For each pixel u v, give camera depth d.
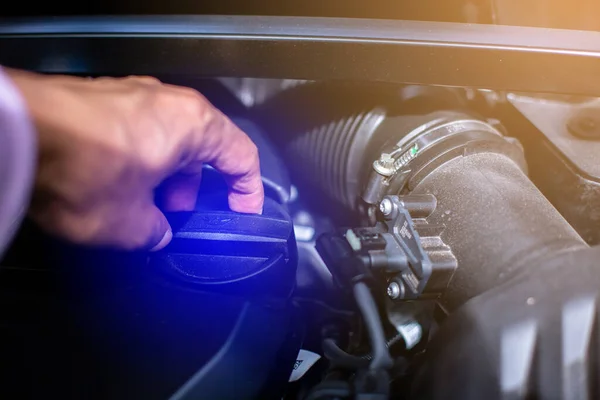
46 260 0.60
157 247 0.56
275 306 0.62
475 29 0.62
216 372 0.55
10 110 0.32
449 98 0.74
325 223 0.85
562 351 0.41
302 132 0.80
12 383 0.53
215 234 0.60
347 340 0.69
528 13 0.73
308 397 0.54
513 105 0.72
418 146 0.64
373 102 0.73
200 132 0.54
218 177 0.73
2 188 0.31
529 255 0.47
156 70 0.69
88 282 0.61
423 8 0.80
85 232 0.48
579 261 0.44
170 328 0.58
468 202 0.54
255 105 0.84
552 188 0.68
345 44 0.62
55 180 0.44
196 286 0.60
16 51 0.69
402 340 0.59
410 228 0.54
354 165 0.73
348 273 0.58
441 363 0.46
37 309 0.58
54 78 0.49
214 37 0.64
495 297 0.44
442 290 0.52
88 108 0.46
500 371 0.42
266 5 0.83
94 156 0.45
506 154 0.63
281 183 0.78
